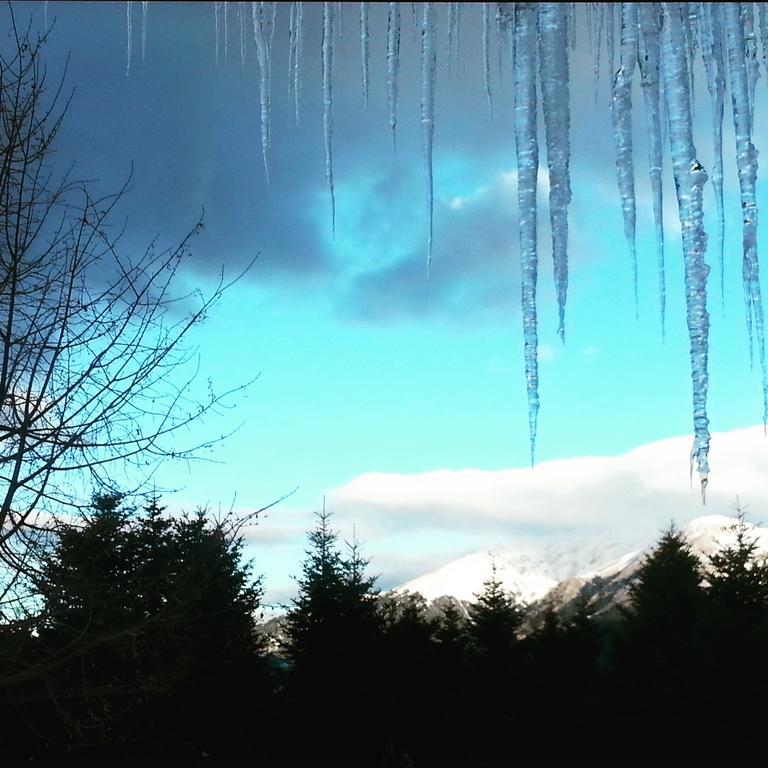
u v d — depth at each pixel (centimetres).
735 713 2617
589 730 2947
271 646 3141
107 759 2061
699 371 529
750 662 2620
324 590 3064
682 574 3494
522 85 539
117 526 1029
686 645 3000
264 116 559
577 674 3297
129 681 1420
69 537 995
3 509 923
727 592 3094
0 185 914
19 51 938
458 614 3806
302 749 2900
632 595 3612
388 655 3000
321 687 2922
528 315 556
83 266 959
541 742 3034
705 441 522
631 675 3186
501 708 3281
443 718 2995
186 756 2402
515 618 3756
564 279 548
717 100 534
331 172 561
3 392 910
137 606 1113
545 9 534
